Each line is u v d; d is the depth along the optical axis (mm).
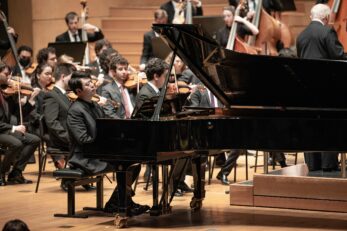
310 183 10789
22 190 12922
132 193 10680
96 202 11484
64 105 12953
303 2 22047
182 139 9703
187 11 18625
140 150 9578
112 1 23781
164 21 17891
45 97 12977
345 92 10039
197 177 10992
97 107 11117
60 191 12805
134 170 10586
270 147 9898
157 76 11578
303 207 10867
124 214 9922
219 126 9961
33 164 16172
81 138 10594
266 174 11180
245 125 9945
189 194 12438
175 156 10109
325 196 10719
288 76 10039
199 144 9891
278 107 10625
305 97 10305
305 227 9867
